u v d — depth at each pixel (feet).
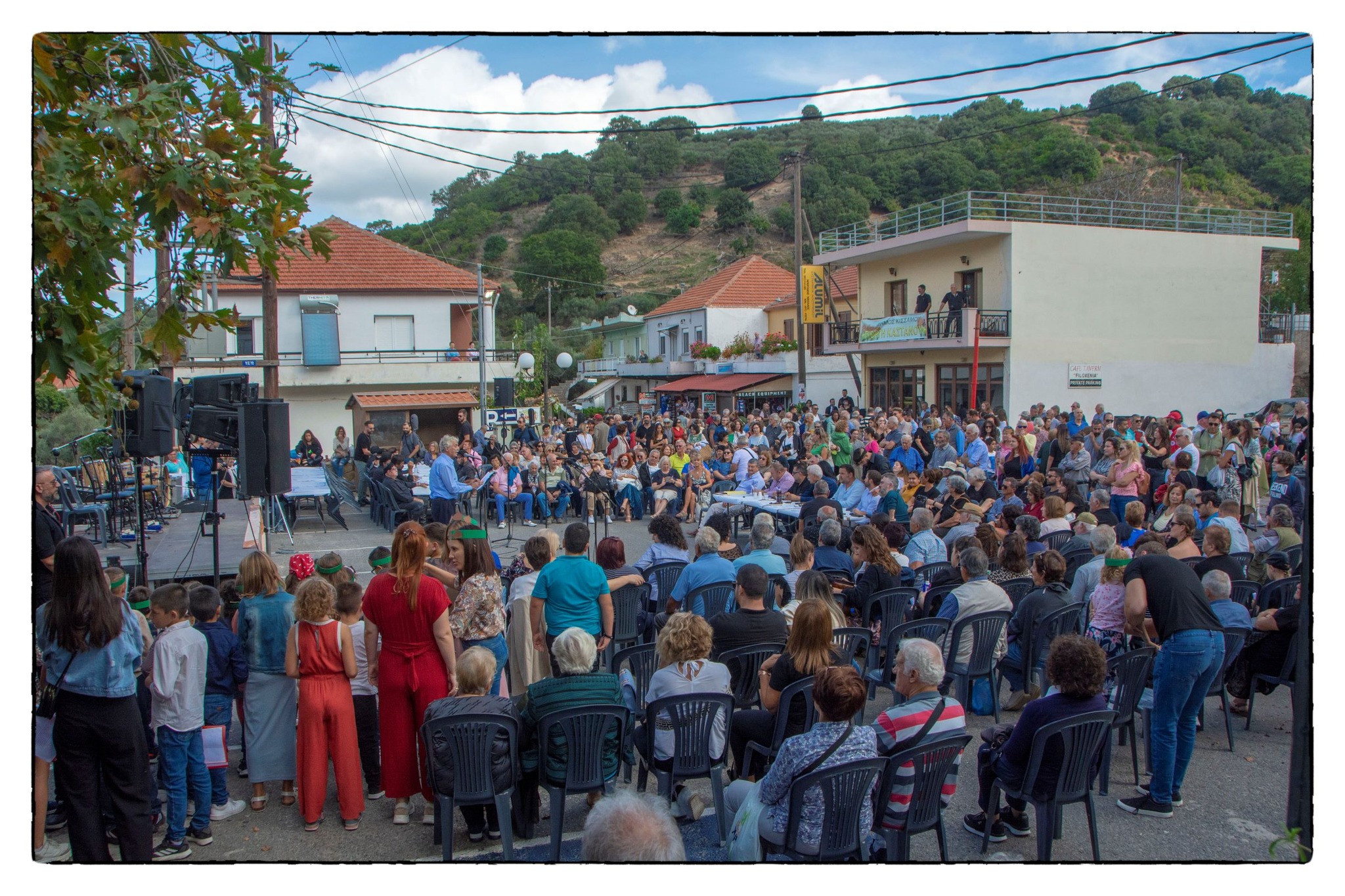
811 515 34.04
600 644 19.29
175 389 32.50
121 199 17.03
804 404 80.43
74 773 13.91
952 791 14.20
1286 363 84.79
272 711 16.58
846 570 24.12
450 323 96.94
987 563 20.40
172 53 17.80
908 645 14.06
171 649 15.02
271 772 16.61
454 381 93.20
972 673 20.11
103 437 50.39
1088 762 14.15
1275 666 19.66
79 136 16.16
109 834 15.57
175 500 48.44
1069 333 77.36
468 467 51.26
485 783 14.38
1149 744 17.31
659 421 77.82
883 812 13.42
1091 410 78.43
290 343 91.40
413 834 15.98
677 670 15.52
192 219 16.74
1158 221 83.35
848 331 93.76
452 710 14.37
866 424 58.54
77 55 16.85
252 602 16.71
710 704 15.35
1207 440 42.73
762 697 16.06
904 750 13.34
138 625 14.70
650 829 10.12
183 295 17.99
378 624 16.34
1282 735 19.95
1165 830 15.70
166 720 15.08
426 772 15.94
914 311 88.43
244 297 90.38
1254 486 40.81
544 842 15.67
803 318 85.81
